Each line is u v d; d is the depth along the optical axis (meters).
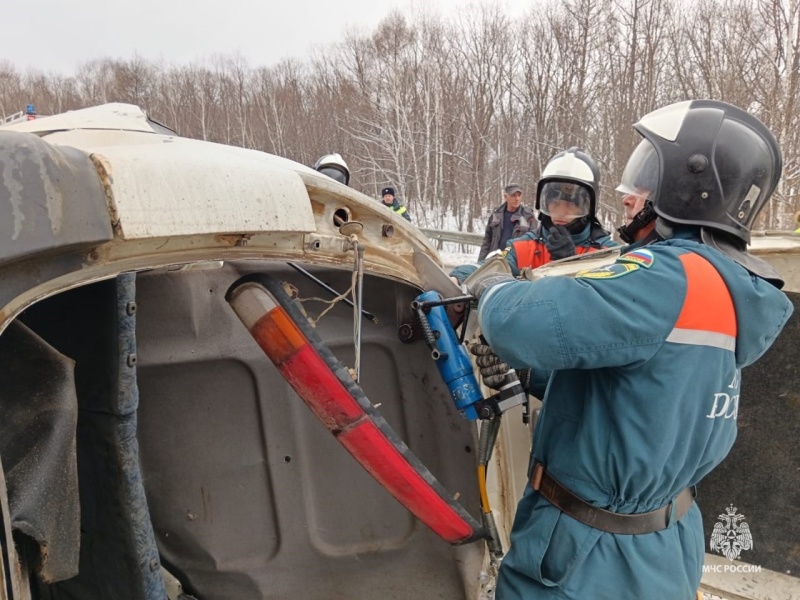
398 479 1.32
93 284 1.12
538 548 1.40
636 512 1.34
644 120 1.44
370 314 1.69
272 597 1.73
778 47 16.39
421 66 28.16
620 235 1.51
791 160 14.32
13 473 0.90
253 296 1.21
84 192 0.83
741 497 2.04
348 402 1.23
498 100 27.50
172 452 1.67
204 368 1.65
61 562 1.00
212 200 0.98
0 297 0.76
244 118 38.47
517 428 1.80
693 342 1.22
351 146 31.45
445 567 1.74
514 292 1.29
